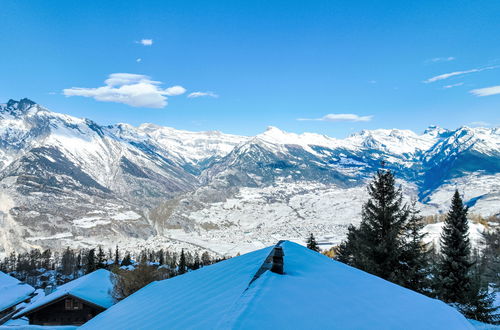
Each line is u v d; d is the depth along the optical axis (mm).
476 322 25312
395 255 22484
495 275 38781
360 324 6477
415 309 8406
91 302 33094
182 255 99000
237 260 13781
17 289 47938
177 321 7094
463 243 28094
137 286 38094
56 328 29406
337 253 44656
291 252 12398
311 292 7668
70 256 140375
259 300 6586
